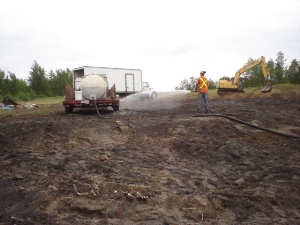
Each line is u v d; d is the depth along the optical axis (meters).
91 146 7.17
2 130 8.82
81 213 3.86
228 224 3.64
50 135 8.23
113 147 6.98
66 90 13.49
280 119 11.77
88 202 4.07
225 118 10.78
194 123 9.71
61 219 3.68
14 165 5.90
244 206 4.13
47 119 11.34
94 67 20.59
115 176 5.06
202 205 4.12
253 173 5.58
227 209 4.06
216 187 4.86
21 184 4.83
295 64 41.69
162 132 8.52
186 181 5.02
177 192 4.52
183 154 6.80
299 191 4.72
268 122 10.84
